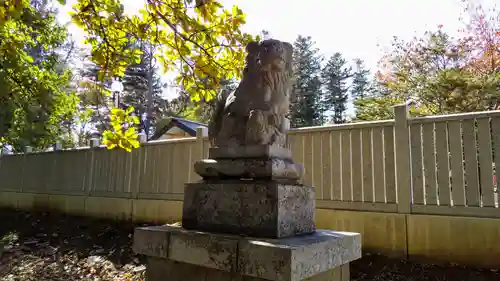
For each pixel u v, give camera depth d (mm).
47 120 6117
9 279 4781
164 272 2189
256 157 2217
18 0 2432
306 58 24891
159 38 3111
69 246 6066
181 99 21812
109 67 3225
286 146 2477
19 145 8914
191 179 6070
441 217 4047
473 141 3977
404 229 4254
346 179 4758
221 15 2818
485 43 9883
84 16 2875
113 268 4977
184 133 11977
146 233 2281
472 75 7973
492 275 3598
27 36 5625
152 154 6707
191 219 2303
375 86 19297
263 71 2322
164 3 2832
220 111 2678
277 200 1985
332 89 26547
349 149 4773
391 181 4434
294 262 1678
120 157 7180
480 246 3803
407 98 8891
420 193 4230
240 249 1852
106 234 6316
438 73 8398
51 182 8336
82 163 7797
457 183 4016
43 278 4727
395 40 15906
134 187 6836
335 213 4773
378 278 3910
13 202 9102
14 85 5094
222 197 2184
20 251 5953
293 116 22906
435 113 7863
